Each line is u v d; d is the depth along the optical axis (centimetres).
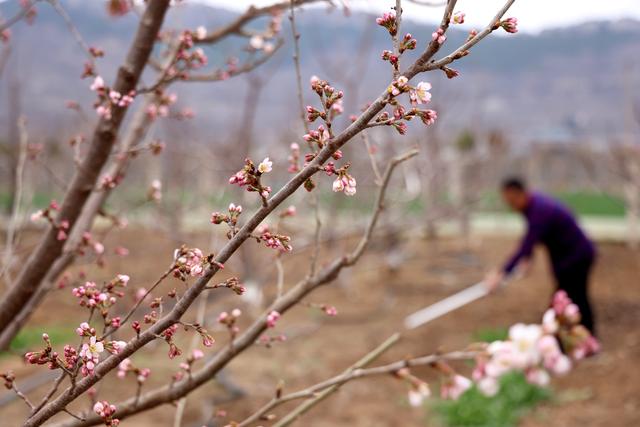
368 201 987
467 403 555
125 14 276
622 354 668
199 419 513
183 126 897
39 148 283
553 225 642
